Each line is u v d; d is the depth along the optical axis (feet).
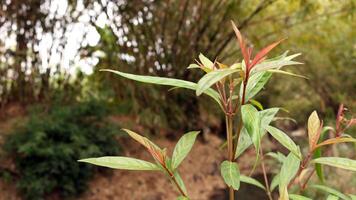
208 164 15.61
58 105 14.33
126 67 14.16
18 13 13.73
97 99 14.49
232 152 2.47
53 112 13.44
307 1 12.89
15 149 11.89
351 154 11.13
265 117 2.58
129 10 13.61
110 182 13.15
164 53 14.80
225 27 14.71
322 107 17.85
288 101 18.22
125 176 13.64
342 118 2.78
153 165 2.46
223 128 17.76
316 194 7.78
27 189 11.17
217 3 14.74
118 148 13.02
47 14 13.85
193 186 14.23
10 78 14.67
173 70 15.06
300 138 15.20
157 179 13.91
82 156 11.81
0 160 11.77
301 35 14.74
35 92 15.01
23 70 14.66
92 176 12.82
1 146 12.23
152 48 14.43
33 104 14.71
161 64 14.78
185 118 16.31
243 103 2.31
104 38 13.75
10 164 11.75
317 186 2.98
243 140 2.61
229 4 14.33
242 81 2.39
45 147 11.61
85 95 15.25
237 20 14.48
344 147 11.45
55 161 11.46
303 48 15.84
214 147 16.65
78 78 14.98
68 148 11.63
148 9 13.99
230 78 2.43
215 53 15.20
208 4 14.71
